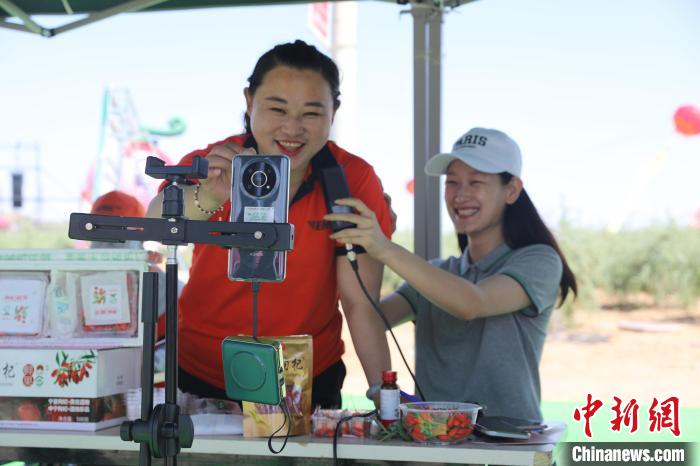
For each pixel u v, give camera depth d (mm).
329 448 1835
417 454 1812
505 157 2668
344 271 2330
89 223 1562
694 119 15102
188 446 1577
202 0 3701
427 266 2297
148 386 1563
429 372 2689
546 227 2732
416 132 3295
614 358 12844
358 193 2352
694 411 7180
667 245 15867
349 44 11969
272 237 1553
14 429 2021
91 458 1945
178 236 1550
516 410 2506
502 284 2516
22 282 2113
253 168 1670
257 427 1901
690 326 14547
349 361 11914
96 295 2100
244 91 2316
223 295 2279
